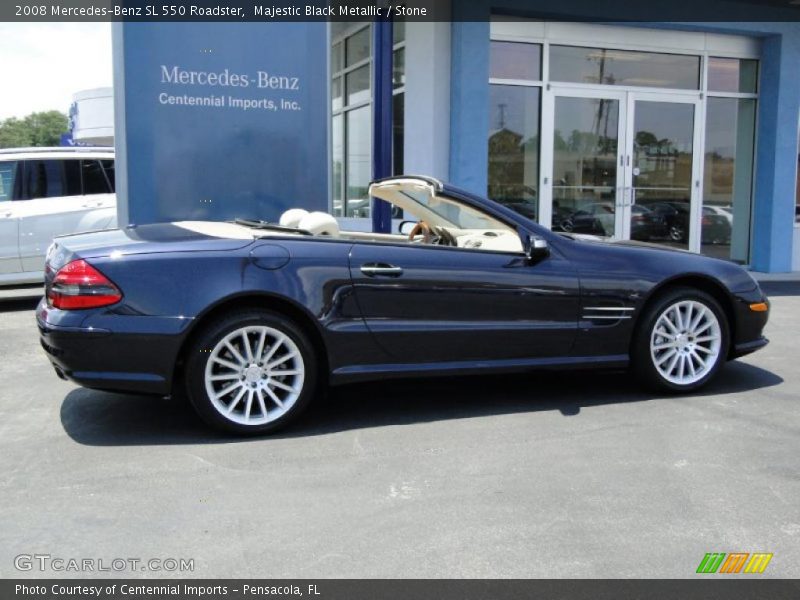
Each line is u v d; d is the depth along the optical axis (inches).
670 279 196.4
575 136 420.5
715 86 450.6
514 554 114.5
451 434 169.8
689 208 453.7
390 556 114.0
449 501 133.3
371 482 141.9
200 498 135.0
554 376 222.5
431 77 376.2
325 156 263.3
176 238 168.7
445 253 181.3
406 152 396.8
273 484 141.3
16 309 354.3
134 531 122.3
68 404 194.7
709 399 197.0
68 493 137.2
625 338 194.2
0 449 160.6
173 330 159.0
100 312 156.8
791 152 453.1
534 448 160.1
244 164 252.5
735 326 205.3
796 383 213.0
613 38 420.2
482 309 182.1
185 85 243.1
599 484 140.7
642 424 176.1
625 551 115.5
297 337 168.6
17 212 343.0
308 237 173.9
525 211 414.9
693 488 138.8
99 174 363.6
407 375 178.5
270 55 252.4
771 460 152.9
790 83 447.5
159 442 164.7
